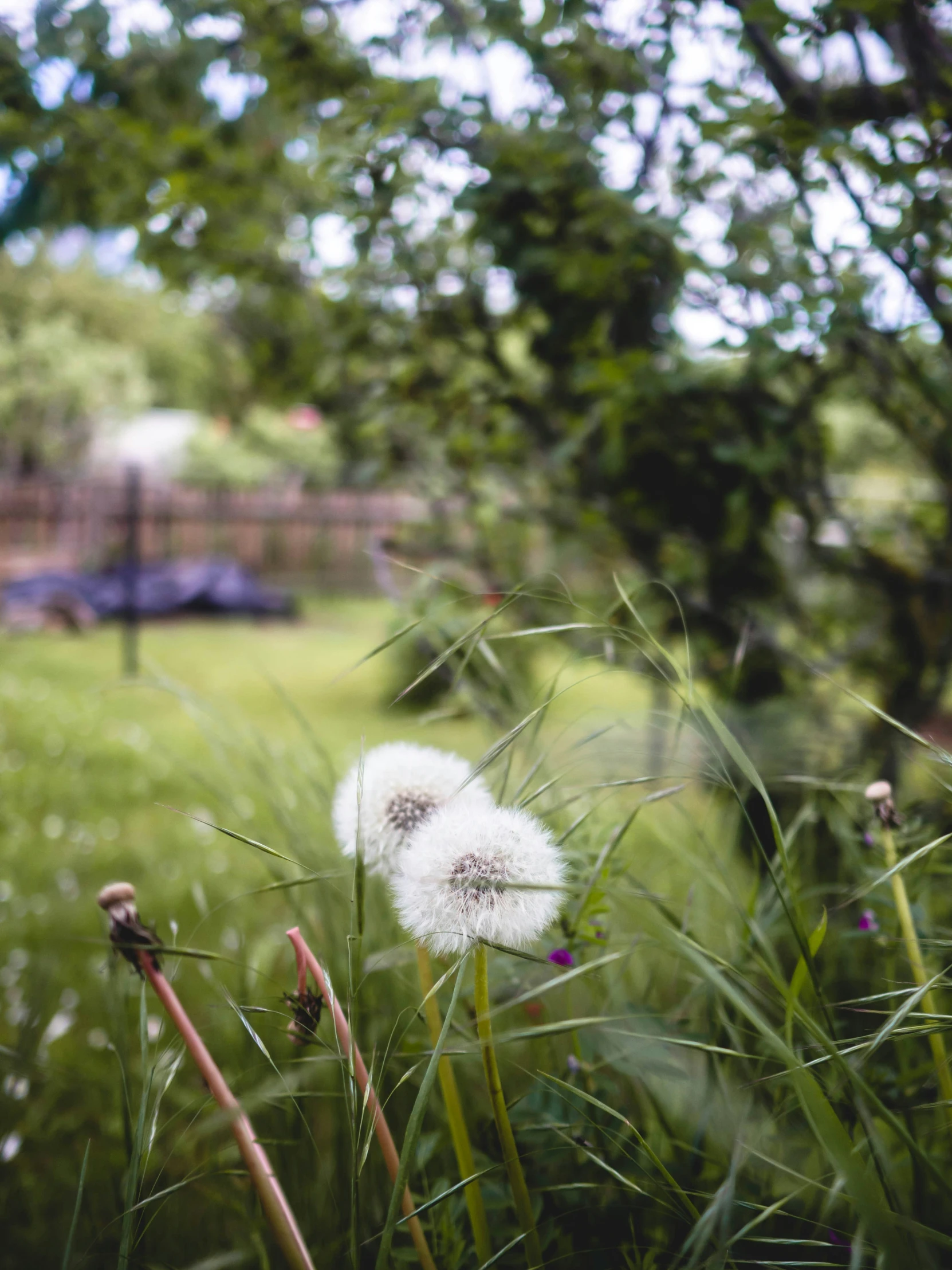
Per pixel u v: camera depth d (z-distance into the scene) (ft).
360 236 7.58
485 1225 3.20
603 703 15.17
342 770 6.43
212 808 12.84
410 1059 4.15
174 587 37.11
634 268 7.12
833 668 7.85
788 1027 2.83
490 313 8.86
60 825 11.87
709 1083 3.49
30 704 20.11
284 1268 3.84
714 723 2.87
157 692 22.18
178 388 85.35
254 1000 4.59
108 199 8.61
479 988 2.73
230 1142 4.80
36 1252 4.53
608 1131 3.25
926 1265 2.42
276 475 53.52
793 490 7.65
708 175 6.92
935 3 5.38
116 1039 3.10
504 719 5.31
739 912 3.64
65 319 72.84
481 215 7.23
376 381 9.40
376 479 9.95
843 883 5.08
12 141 7.79
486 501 9.07
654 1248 3.06
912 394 7.29
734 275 6.49
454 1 6.98
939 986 2.94
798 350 6.60
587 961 3.64
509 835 2.63
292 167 8.97
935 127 5.46
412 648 18.63
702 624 8.41
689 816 4.24
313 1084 4.58
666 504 8.14
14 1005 6.86
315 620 38.27
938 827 4.30
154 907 8.84
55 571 39.40
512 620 8.63
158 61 7.40
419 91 6.83
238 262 9.14
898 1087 3.64
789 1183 3.55
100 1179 5.02
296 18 7.16
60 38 7.19
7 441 70.38
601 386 7.23
